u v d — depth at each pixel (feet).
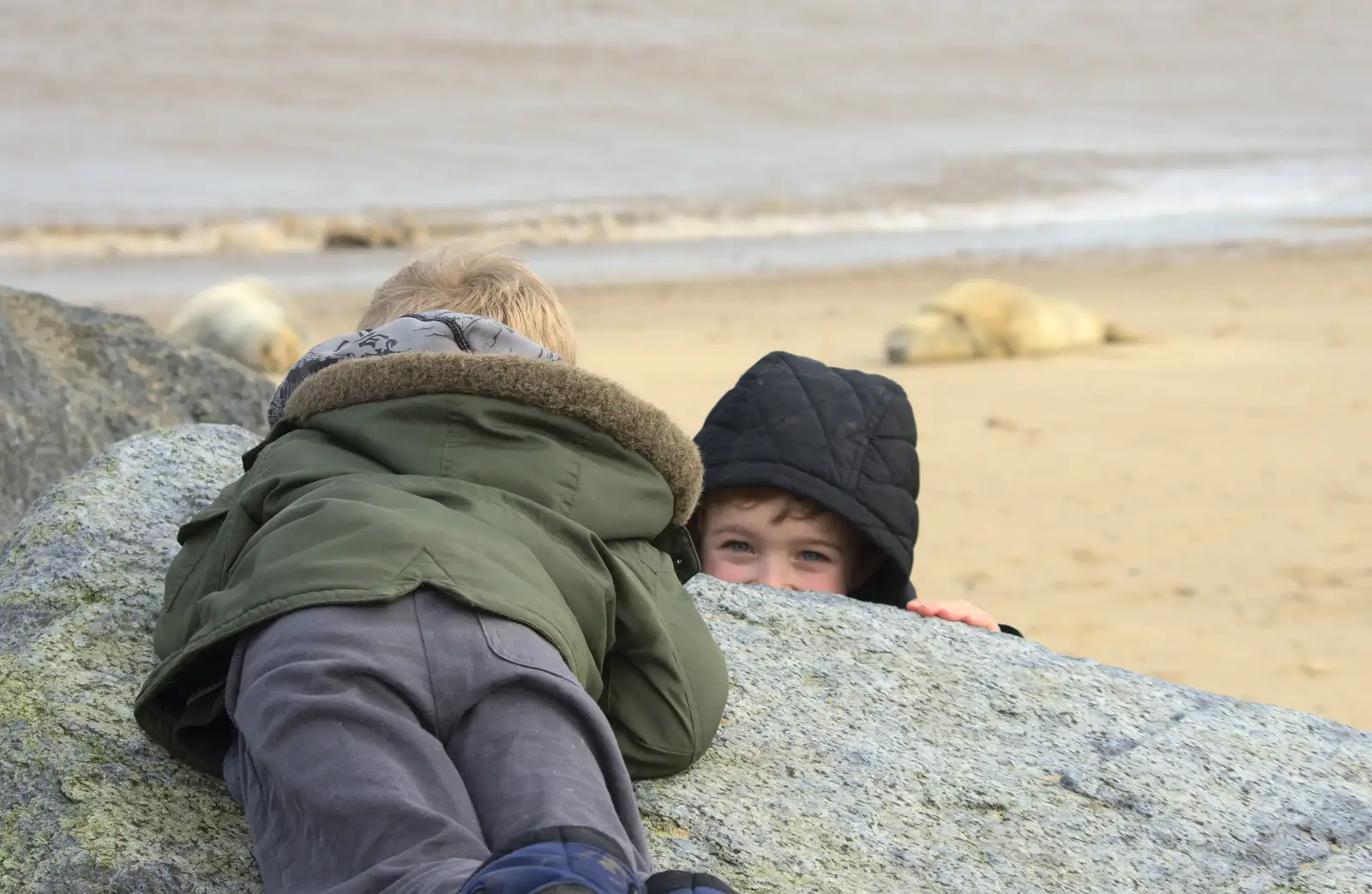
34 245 101.71
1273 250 109.09
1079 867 13.26
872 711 15.47
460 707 10.65
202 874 11.79
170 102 169.48
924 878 12.85
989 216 130.72
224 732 12.73
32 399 23.04
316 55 210.79
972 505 45.98
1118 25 310.86
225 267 97.35
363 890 9.50
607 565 12.39
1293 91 238.48
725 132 174.60
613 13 275.59
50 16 224.94
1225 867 13.50
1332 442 53.52
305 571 11.03
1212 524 44.09
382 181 135.33
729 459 19.74
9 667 13.78
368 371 12.60
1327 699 31.48
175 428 18.92
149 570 15.58
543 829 9.14
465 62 213.46
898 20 295.07
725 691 13.64
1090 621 36.14
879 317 82.02
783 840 13.10
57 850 11.88
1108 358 70.08
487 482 12.26
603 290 89.61
